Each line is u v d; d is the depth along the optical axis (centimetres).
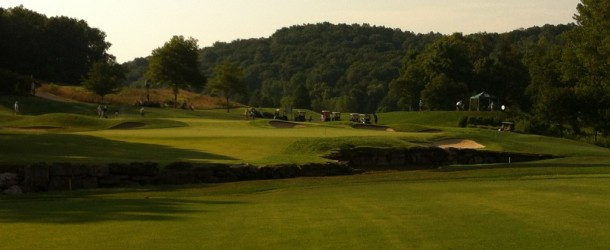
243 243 1046
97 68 8600
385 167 3472
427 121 8325
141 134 3872
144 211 1421
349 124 5653
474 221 1238
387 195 1703
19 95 7794
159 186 2248
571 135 6569
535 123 6850
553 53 8962
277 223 1238
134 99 9562
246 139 3625
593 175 2322
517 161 3941
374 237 1088
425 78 11256
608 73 5800
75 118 4791
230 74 9388
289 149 3328
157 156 2731
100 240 1073
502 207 1425
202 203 1588
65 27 12900
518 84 11538
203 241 1062
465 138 4338
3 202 1645
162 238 1089
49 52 12419
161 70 9050
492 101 10144
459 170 2780
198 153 2977
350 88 19688
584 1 5809
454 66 11219
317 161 2864
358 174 2811
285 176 2661
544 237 1072
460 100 10531
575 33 6231
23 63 11481
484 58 11744
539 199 1558
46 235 1117
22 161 2278
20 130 4031
